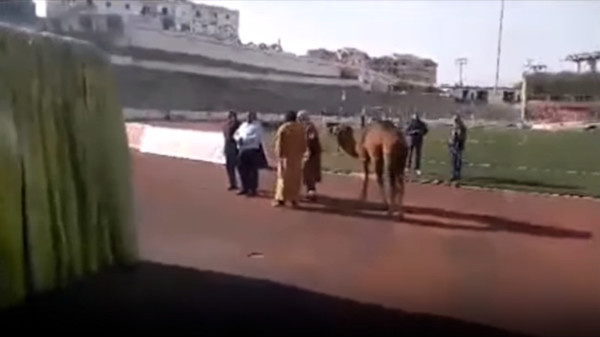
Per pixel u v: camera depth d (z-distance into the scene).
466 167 15.23
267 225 9.46
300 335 5.14
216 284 6.40
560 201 11.70
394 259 7.61
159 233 8.70
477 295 6.23
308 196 11.64
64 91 6.10
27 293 5.66
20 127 5.56
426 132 14.96
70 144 6.19
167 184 13.23
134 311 5.50
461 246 8.27
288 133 10.89
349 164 15.28
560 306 5.90
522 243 8.60
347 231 9.16
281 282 6.60
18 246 5.53
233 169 12.42
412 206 11.30
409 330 5.32
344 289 6.39
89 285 6.19
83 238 6.35
